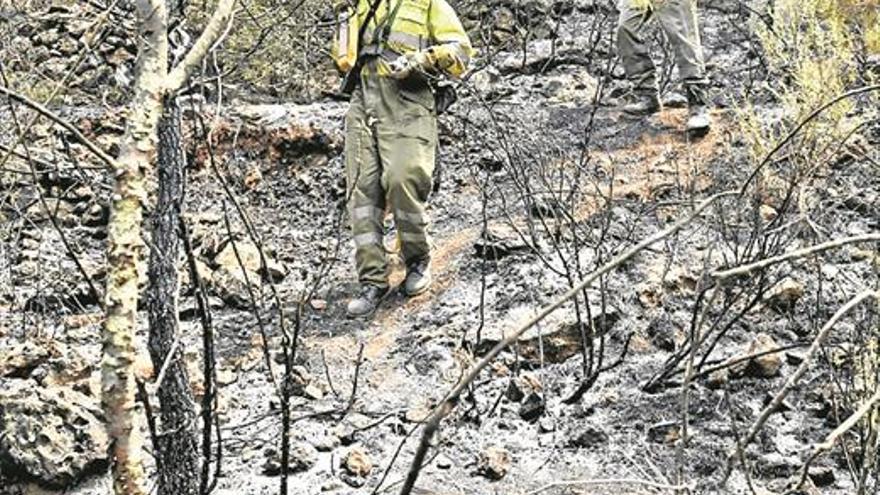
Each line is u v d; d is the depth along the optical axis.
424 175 5.24
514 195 6.17
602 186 6.09
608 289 4.95
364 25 5.20
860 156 5.46
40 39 6.79
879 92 5.12
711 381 4.33
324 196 6.57
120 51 6.86
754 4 8.07
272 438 4.19
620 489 3.83
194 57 2.19
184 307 5.24
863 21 4.79
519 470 4.00
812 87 4.58
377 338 5.06
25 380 4.47
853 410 3.79
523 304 5.05
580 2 9.39
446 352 4.77
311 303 5.36
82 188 6.11
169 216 3.38
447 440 4.16
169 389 3.36
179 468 3.37
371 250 5.28
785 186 5.03
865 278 4.85
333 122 7.07
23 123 5.68
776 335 4.59
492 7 8.89
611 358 4.64
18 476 3.91
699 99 6.59
